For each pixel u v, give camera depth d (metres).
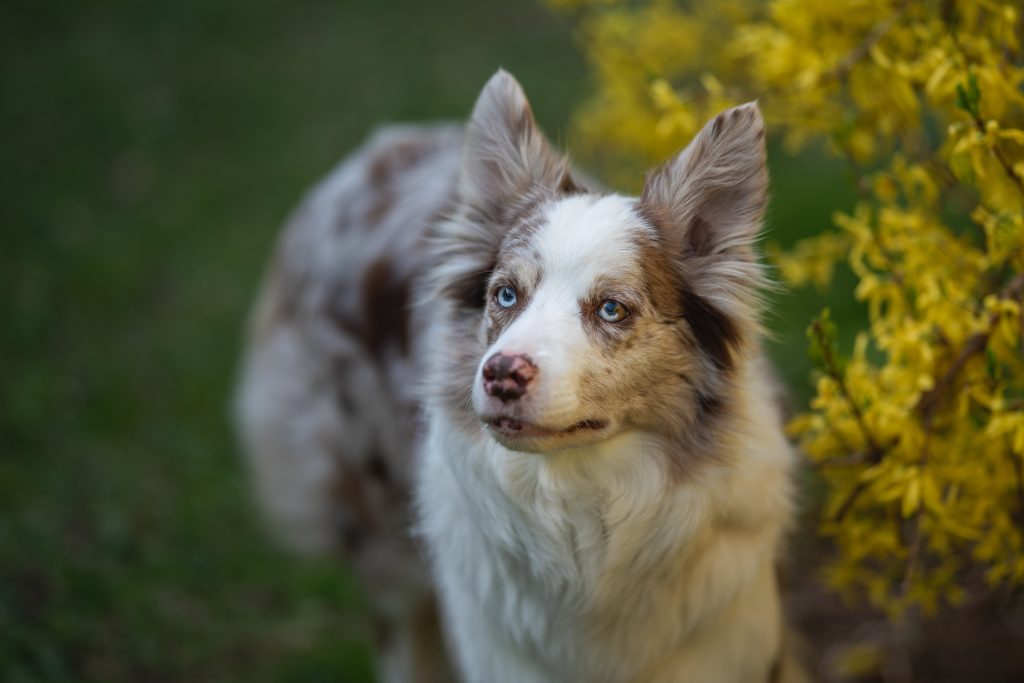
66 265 7.41
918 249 3.02
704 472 2.85
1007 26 2.89
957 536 3.18
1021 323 2.88
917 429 2.89
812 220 6.20
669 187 2.86
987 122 2.75
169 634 4.53
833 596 4.46
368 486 4.18
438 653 4.21
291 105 9.43
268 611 4.80
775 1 3.35
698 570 2.92
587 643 3.02
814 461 3.11
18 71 10.09
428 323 3.51
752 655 3.09
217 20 10.84
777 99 3.48
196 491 5.46
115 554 4.92
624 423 2.77
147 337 6.77
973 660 4.05
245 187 8.39
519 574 2.98
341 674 4.38
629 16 4.55
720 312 2.84
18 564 4.66
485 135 3.06
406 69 9.80
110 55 10.30
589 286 2.71
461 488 2.99
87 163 8.74
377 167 4.43
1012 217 2.70
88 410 6.00
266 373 4.65
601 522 2.90
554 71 9.38
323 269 4.32
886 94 3.21
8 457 5.50
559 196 2.96
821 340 2.85
